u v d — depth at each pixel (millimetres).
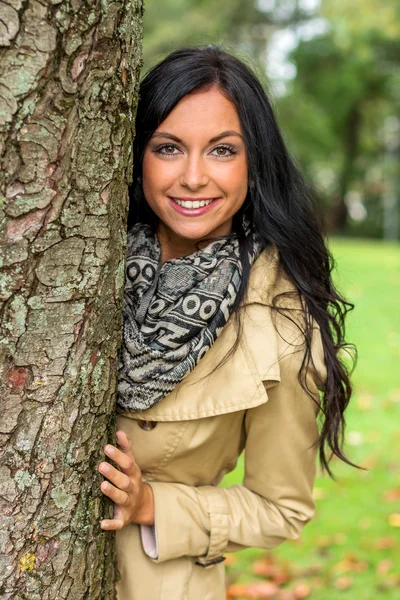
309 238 1718
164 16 12680
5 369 1195
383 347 6801
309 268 1711
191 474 1672
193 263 1526
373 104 26344
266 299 1596
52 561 1290
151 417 1540
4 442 1217
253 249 1624
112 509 1439
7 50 1091
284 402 1600
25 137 1126
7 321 1181
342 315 1815
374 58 23469
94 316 1277
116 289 1331
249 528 1646
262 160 1614
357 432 4637
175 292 1496
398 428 4711
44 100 1130
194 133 1478
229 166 1516
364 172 28828
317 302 1680
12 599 1258
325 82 24422
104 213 1250
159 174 1507
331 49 23062
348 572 3020
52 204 1172
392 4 10914
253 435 1658
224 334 1571
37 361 1217
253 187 1631
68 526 1305
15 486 1232
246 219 1664
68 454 1280
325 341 1667
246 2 15273
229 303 1506
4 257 1154
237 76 1517
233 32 15367
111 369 1364
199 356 1475
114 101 1226
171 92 1470
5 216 1141
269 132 1627
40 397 1229
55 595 1303
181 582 1626
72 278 1225
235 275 1543
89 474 1345
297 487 1685
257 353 1540
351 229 28281
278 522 1676
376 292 9523
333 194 28703
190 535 1590
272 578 3000
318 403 1626
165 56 1660
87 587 1363
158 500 1567
